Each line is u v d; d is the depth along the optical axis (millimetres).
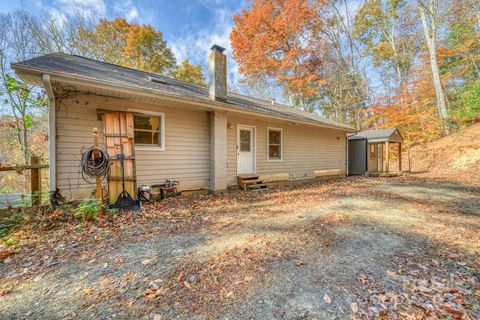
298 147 9867
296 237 3252
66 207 4250
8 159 10906
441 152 12641
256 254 2703
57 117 4555
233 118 7547
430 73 15586
